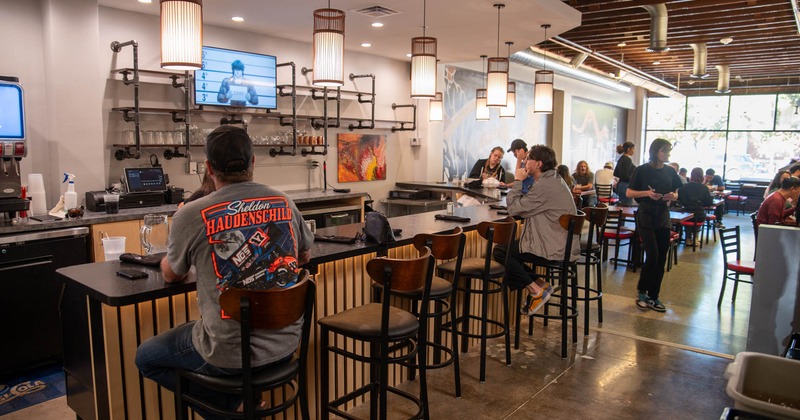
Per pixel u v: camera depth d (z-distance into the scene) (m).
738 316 4.95
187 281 2.16
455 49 6.92
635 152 17.30
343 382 3.12
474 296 4.21
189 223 1.82
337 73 3.70
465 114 9.47
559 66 9.63
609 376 3.59
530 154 4.01
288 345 1.93
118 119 5.02
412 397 2.63
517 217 4.51
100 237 4.16
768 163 15.34
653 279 5.04
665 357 3.93
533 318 4.44
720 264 7.41
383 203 8.15
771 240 3.43
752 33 8.55
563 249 3.94
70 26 4.44
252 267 1.84
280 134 6.30
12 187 3.84
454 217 4.17
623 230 6.99
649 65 12.28
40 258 3.76
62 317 2.48
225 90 5.56
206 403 1.93
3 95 3.73
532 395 3.30
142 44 5.13
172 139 5.25
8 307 3.60
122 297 1.96
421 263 2.35
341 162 7.35
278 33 6.08
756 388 1.58
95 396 2.27
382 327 2.36
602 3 6.46
